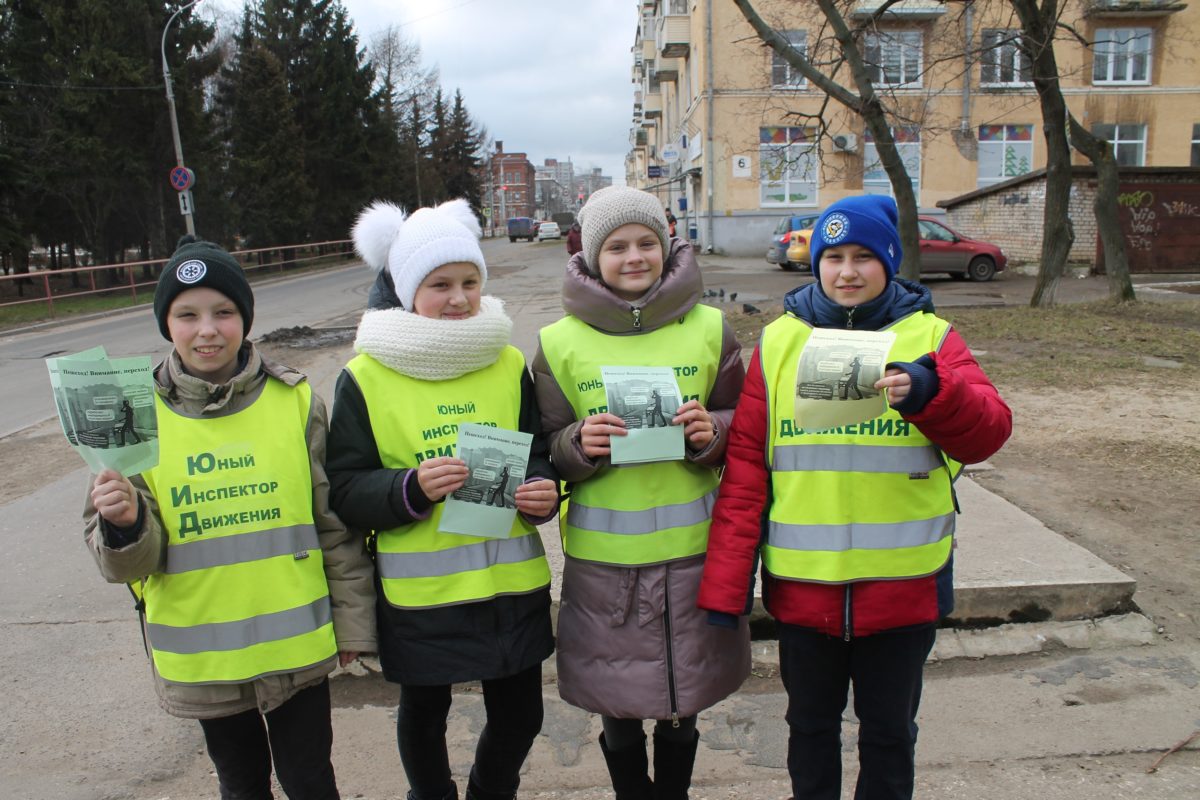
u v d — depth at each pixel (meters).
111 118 26.03
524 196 132.00
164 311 2.04
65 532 4.94
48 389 10.26
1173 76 27.56
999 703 3.07
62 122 25.09
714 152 27.86
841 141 26.16
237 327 2.07
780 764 2.78
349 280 27.42
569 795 2.66
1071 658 3.34
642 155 63.88
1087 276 19.59
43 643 3.65
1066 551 3.88
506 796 2.37
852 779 2.68
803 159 27.41
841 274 2.10
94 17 25.31
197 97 29.83
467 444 2.13
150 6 27.19
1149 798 2.53
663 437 2.18
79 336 16.03
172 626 2.01
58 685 3.33
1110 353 8.82
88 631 3.75
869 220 2.07
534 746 2.93
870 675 2.12
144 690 3.30
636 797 2.37
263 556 2.05
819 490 2.10
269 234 35.28
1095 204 12.85
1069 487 4.98
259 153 35.41
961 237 19.08
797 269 22.61
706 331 2.38
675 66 35.00
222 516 2.03
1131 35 27.44
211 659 2.01
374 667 3.39
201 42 29.42
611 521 2.26
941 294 16.09
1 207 23.02
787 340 2.17
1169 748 2.77
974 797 2.56
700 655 2.24
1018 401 7.01
